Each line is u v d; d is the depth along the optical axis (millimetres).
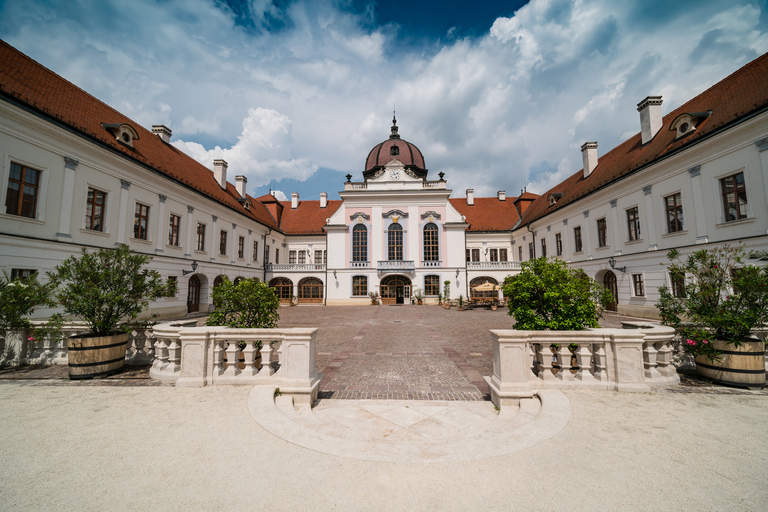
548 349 5605
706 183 14781
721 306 6441
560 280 6211
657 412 4473
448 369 7973
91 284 6844
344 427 4504
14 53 15180
